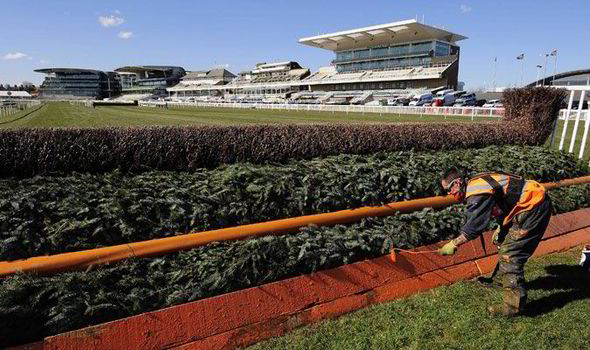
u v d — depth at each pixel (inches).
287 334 139.6
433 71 2844.5
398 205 191.2
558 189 265.7
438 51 3024.1
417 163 227.6
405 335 138.2
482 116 1175.6
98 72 4938.5
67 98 4222.4
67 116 1154.0
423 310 155.2
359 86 3248.0
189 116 1193.4
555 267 200.1
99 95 4955.7
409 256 174.6
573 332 142.8
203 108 2108.8
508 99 352.2
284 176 182.1
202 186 169.5
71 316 116.2
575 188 270.4
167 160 186.2
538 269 197.8
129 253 132.9
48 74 5172.2
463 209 205.2
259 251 147.1
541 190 145.1
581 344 135.6
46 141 164.2
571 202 259.3
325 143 225.5
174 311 126.3
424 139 268.1
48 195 147.9
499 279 177.0
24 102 2326.5
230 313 133.9
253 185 172.9
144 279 131.6
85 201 147.7
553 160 284.7
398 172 207.2
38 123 829.8
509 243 149.6
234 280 139.9
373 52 3299.7
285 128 217.3
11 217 135.3
